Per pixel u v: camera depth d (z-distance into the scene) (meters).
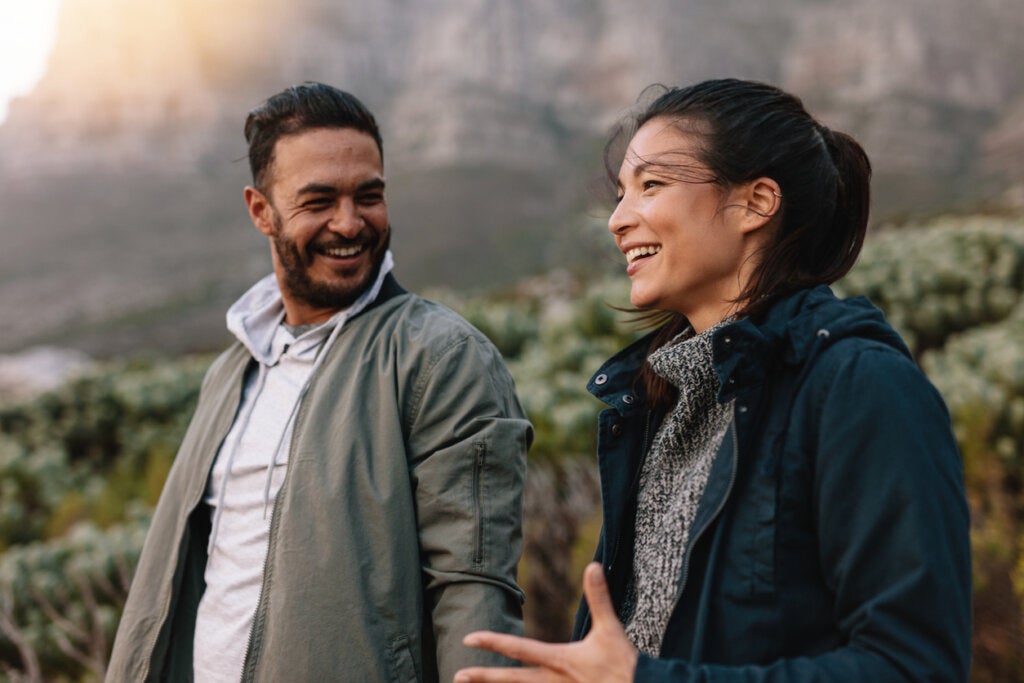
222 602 1.79
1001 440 4.18
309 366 1.92
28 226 142.50
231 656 1.73
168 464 6.80
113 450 8.91
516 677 1.12
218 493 1.90
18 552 5.01
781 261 1.31
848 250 1.39
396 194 128.12
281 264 1.94
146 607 1.91
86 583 3.79
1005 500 3.61
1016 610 2.72
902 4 138.75
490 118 144.75
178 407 9.14
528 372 6.09
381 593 1.65
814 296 1.26
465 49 156.88
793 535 1.14
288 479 1.75
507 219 117.62
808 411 1.15
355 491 1.71
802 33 150.50
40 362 20.33
